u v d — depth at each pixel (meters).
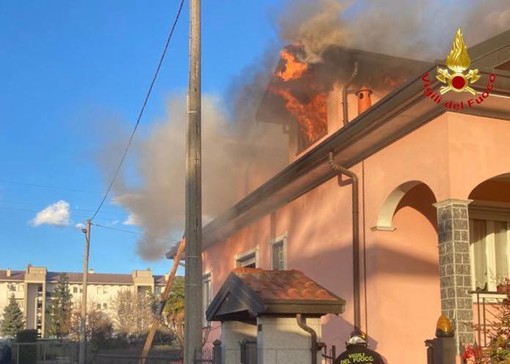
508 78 7.40
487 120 7.95
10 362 29.55
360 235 9.61
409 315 9.02
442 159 7.77
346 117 11.52
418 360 8.90
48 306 77.00
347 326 9.77
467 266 7.38
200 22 7.74
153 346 29.09
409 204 9.37
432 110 7.99
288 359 6.50
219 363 7.62
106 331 39.84
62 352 31.22
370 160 9.49
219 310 7.73
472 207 9.55
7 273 84.56
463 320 7.18
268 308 6.42
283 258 12.77
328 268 10.63
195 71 7.60
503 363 6.54
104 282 84.69
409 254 9.21
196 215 7.28
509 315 6.95
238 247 15.62
